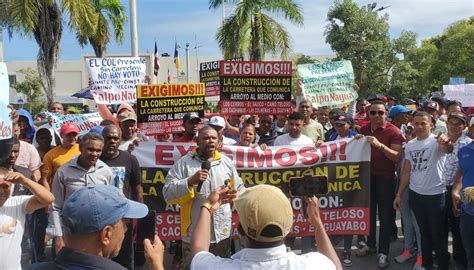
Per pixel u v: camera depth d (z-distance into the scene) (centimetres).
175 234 602
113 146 484
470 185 460
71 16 1745
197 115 643
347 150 604
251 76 694
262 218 201
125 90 797
